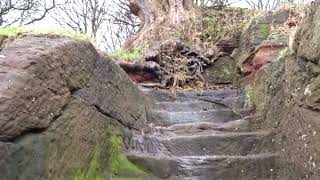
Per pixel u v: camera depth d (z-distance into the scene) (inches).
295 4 246.2
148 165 135.0
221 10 344.8
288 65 137.0
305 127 112.4
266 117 161.6
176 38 295.0
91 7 554.3
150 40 304.8
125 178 130.3
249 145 149.3
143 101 181.8
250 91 197.3
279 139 139.3
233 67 273.9
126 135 148.4
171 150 152.3
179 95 226.5
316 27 108.3
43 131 88.4
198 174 133.6
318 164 101.5
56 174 92.8
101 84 128.8
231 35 290.0
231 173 133.6
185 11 326.0
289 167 123.3
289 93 132.5
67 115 101.3
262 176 132.8
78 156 106.2
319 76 105.9
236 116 188.7
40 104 87.4
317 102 106.9
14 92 78.4
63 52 102.3
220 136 152.9
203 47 293.1
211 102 208.8
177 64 270.4
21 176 77.6
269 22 233.6
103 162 124.0
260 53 204.8
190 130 172.2
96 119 121.7
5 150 72.9
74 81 107.8
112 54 261.7
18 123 77.4
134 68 243.8
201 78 268.5
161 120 188.2
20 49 95.0
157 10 329.4
